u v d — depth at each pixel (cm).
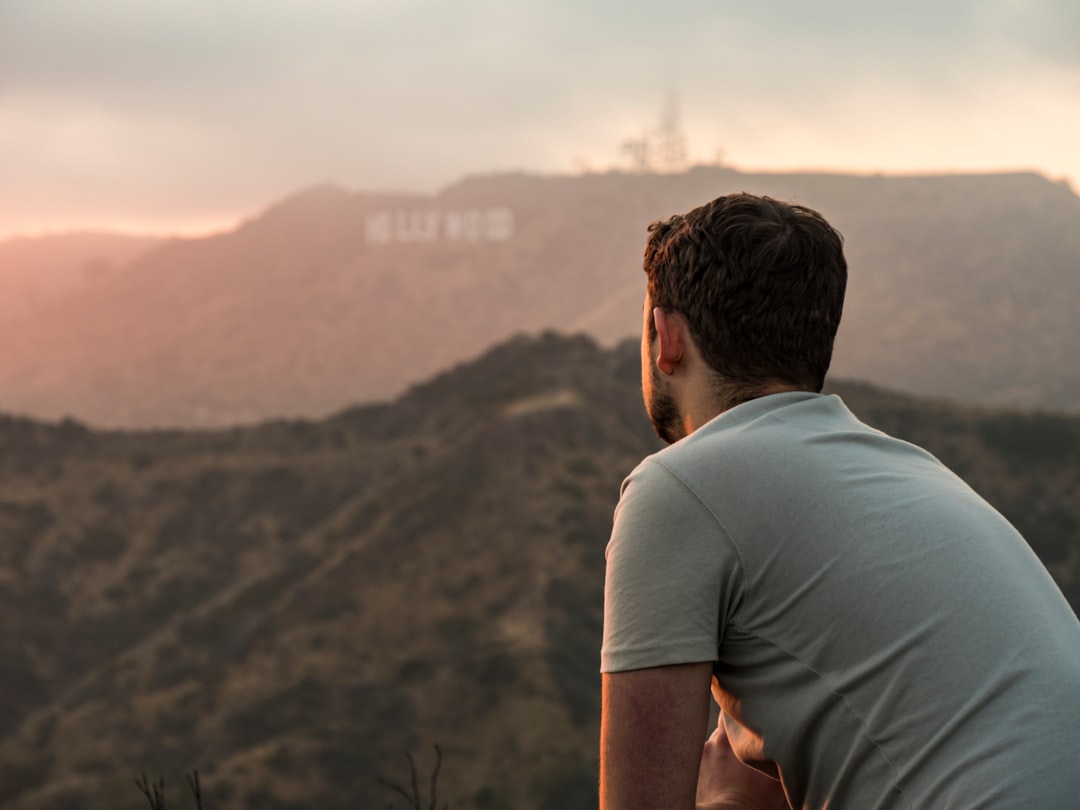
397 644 5522
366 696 5062
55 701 6431
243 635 5994
